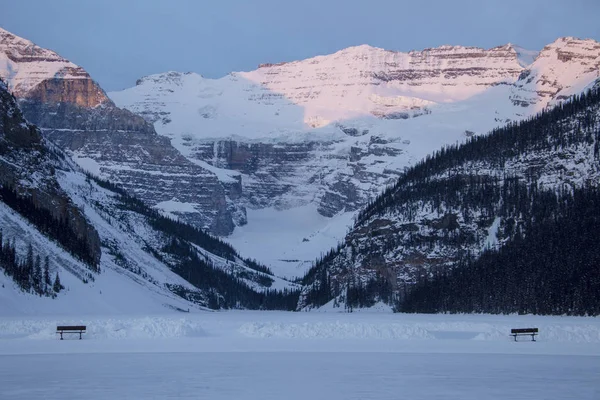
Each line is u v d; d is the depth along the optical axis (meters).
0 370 123.06
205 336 180.25
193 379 115.44
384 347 158.25
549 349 155.38
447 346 160.50
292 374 120.25
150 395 103.88
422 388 109.31
